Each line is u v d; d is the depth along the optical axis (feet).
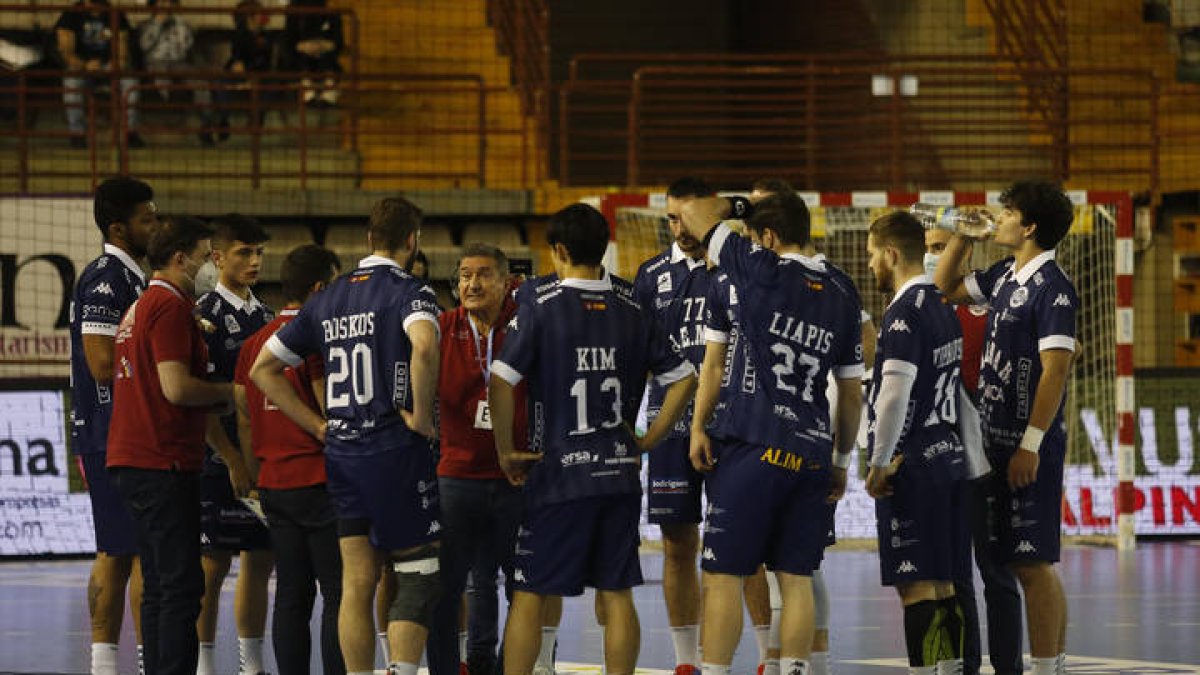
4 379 91.15
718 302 42.55
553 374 41.22
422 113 126.11
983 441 45.75
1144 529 96.43
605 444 41.37
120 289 46.75
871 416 44.52
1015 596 45.83
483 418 47.21
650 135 125.08
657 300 51.29
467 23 129.90
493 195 110.93
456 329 47.83
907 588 44.47
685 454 49.29
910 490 43.73
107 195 47.42
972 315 49.67
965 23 130.00
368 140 123.85
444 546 46.96
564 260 42.11
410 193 109.91
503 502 47.50
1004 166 125.80
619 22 139.85
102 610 47.37
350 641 41.81
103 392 47.11
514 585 41.96
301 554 44.86
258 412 44.98
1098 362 97.30
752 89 137.80
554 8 138.21
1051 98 116.37
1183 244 114.93
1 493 90.17
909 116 127.44
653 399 50.55
